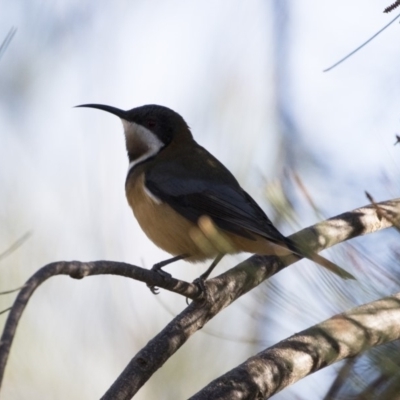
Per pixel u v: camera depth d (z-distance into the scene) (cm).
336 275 502
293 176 575
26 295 450
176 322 779
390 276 501
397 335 545
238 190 1052
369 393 507
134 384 711
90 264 566
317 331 621
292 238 663
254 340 712
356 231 827
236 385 655
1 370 408
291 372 665
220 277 841
